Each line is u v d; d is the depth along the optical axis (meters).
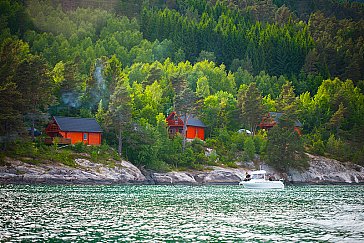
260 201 70.31
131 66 187.88
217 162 129.50
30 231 40.22
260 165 133.25
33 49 191.25
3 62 112.94
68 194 72.94
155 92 150.75
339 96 180.50
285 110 143.25
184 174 117.81
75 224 44.25
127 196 72.81
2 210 51.88
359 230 43.31
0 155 95.50
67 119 117.12
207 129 148.62
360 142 166.75
